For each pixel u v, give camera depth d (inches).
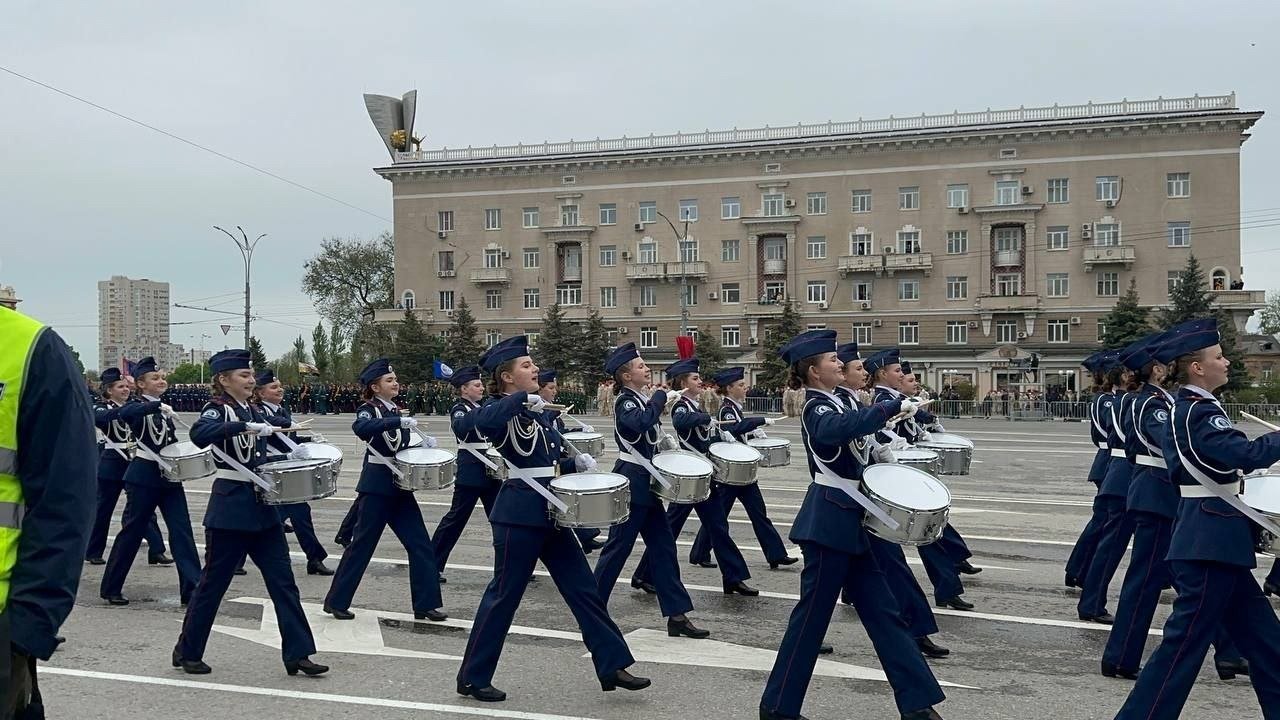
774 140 2225.6
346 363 2965.1
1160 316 1900.8
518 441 245.9
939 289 2162.9
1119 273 2057.1
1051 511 553.0
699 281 2303.2
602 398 1748.3
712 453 365.1
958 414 1718.8
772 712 217.9
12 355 120.0
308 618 327.3
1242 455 194.1
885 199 2182.6
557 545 248.1
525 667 270.7
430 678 260.2
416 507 335.0
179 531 356.5
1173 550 207.0
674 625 304.7
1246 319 1983.3
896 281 2191.2
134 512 354.6
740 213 2272.4
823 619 218.5
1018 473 756.0
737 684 255.1
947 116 2174.0
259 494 263.3
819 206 2229.3
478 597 359.3
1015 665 272.7
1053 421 1615.4
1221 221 1994.3
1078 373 2057.1
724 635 305.1
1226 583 200.7
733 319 2282.2
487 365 256.1
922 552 339.6
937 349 2150.6
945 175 2144.4
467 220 2434.8
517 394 242.4
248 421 273.0
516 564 243.1
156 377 359.3
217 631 313.3
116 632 313.1
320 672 261.7
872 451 242.2
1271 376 1932.8
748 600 351.6
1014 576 386.6
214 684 255.8
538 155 2402.8
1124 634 259.9
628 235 2340.1
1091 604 319.3
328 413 2073.1
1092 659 279.0
